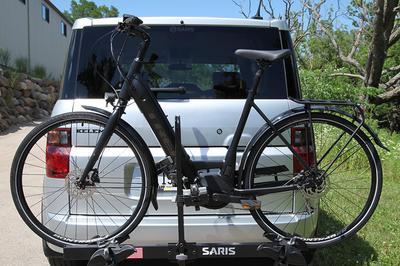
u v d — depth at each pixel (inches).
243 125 137.3
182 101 146.1
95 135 140.6
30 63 972.6
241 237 142.7
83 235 139.3
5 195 285.0
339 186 166.1
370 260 177.5
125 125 133.5
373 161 138.1
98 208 140.9
